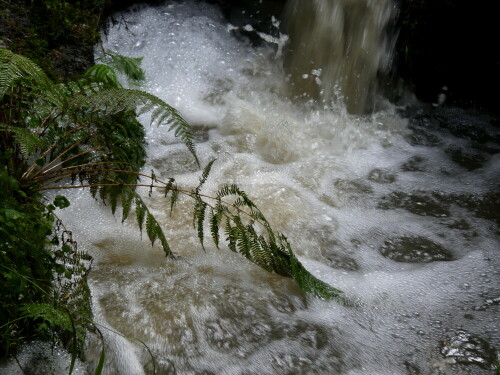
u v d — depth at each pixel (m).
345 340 2.82
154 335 2.69
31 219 2.61
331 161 4.62
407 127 5.27
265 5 6.46
